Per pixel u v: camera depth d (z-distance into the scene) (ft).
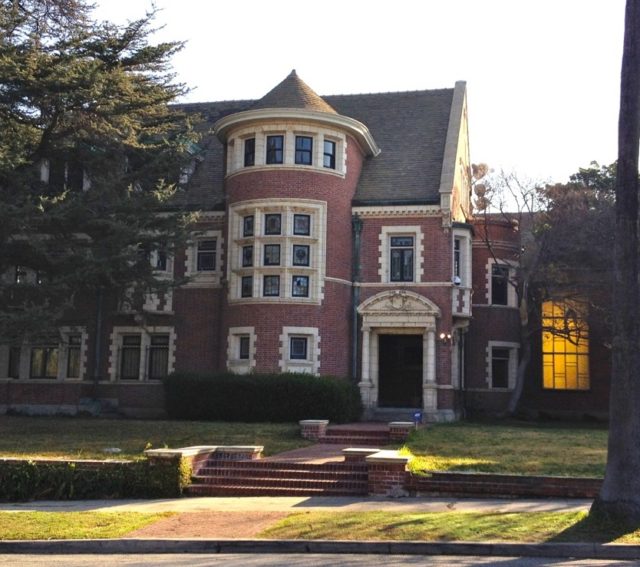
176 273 107.04
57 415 105.50
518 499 50.26
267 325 97.55
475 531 38.29
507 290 116.57
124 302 95.81
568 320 116.16
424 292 100.94
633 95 41.57
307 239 99.35
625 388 39.70
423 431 78.43
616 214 41.60
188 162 93.91
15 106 81.46
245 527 40.86
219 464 59.77
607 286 108.58
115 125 84.28
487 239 112.27
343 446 71.51
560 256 109.70
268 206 99.19
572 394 120.26
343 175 103.09
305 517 42.80
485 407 112.37
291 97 102.27
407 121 118.11
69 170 93.81
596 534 37.14
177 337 105.91
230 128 103.81
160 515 44.75
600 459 58.39
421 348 107.65
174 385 95.81
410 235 103.19
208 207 107.76
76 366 109.29
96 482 55.31
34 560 35.40
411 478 52.70
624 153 41.42
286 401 90.99
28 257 82.53
